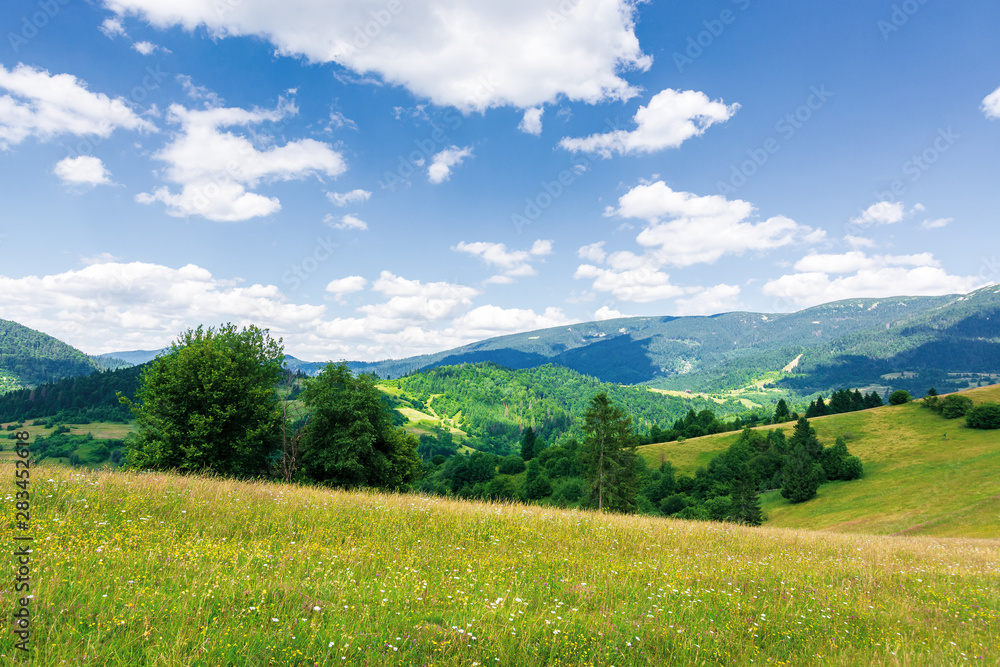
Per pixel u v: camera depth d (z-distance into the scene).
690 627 6.85
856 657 6.08
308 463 32.19
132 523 8.96
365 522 11.66
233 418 26.67
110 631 4.91
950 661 6.13
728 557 12.07
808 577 10.52
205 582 6.35
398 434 36.62
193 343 28.12
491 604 6.86
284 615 5.71
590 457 55.53
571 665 5.27
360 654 5.00
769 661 5.86
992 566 13.89
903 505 58.03
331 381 33.22
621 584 8.76
